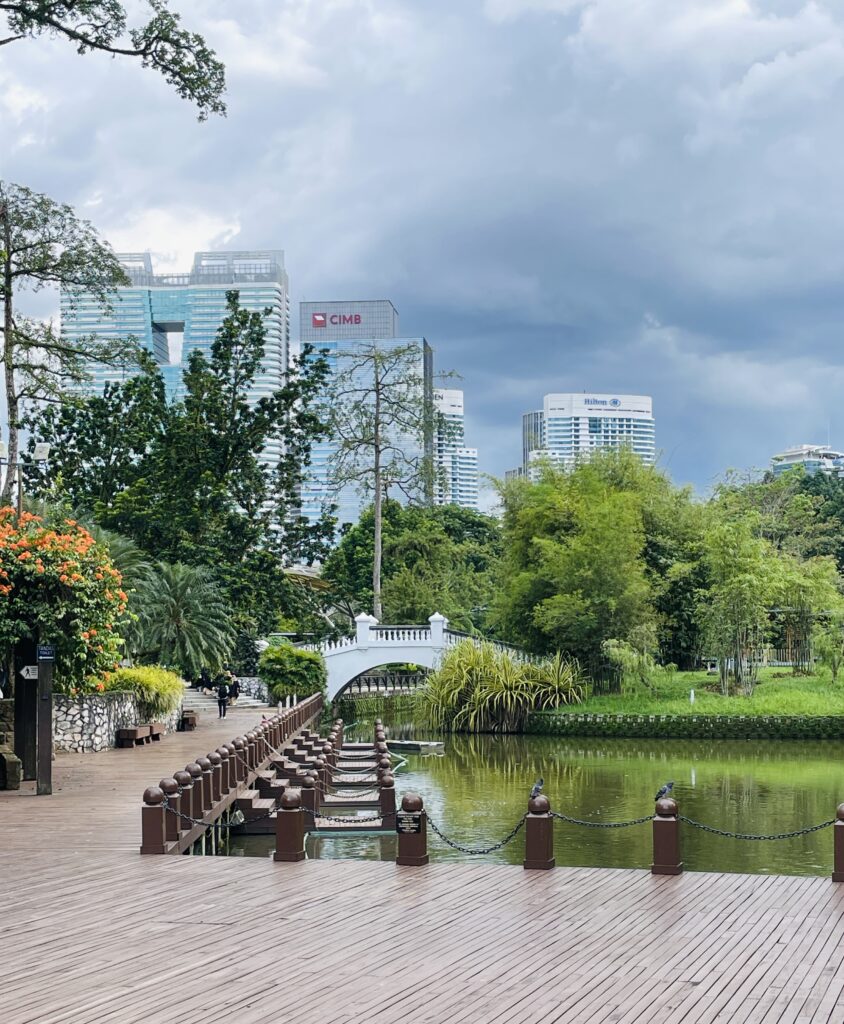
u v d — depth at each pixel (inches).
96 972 358.3
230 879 506.6
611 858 821.2
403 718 2208.4
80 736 1100.5
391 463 2486.5
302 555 2351.1
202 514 2150.6
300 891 479.8
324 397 2460.6
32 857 562.6
